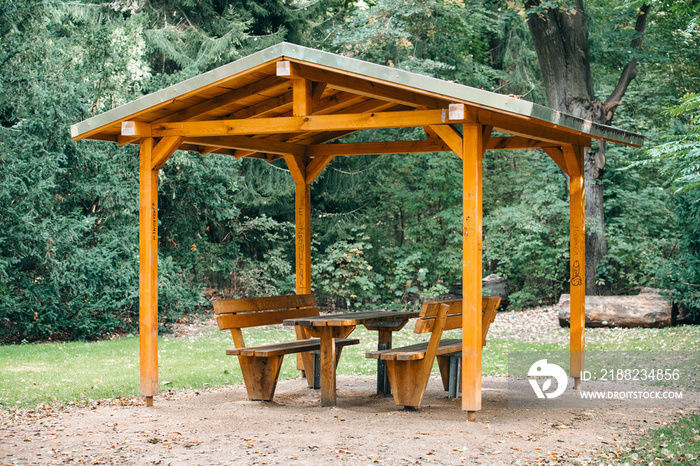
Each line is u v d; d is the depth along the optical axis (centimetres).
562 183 1708
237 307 725
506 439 521
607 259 1634
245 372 704
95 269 1298
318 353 770
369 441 516
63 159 1297
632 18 1595
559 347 1103
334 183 1856
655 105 1788
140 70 1445
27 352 1105
